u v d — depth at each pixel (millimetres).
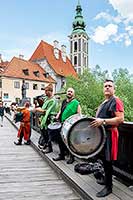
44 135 7535
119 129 4938
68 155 6754
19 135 9992
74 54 87562
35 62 68125
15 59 59969
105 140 3926
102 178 4574
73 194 4629
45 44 71375
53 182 5301
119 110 3881
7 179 5488
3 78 54875
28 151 8672
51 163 6430
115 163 5035
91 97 31609
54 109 7426
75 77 33656
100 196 4000
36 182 5293
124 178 4668
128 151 4617
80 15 89750
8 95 55219
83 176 5055
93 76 33125
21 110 10141
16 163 6945
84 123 3984
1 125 17938
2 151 8664
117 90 29078
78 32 87188
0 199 4363
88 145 3943
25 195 4562
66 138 4004
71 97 6086
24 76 58125
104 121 3820
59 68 69438
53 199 4383
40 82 61156
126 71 31219
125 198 3941
